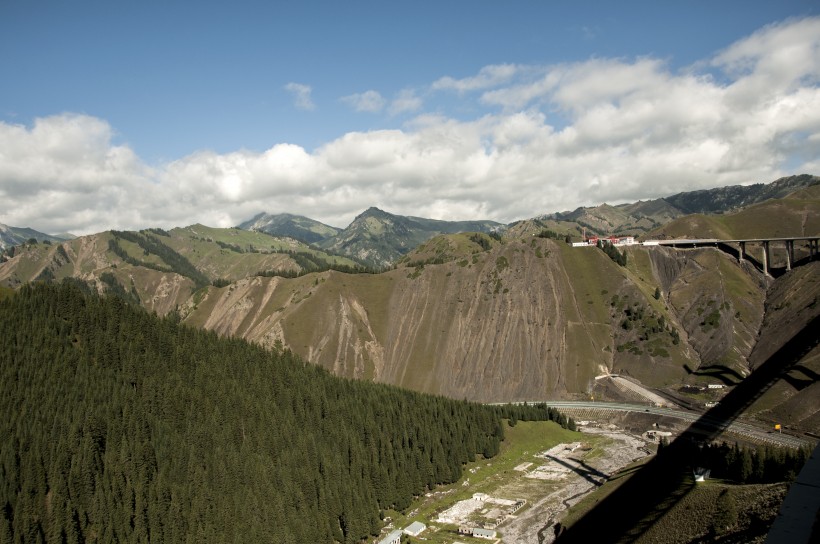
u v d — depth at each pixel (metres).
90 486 148.12
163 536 145.38
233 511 153.12
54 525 137.50
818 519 75.06
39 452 149.75
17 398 167.38
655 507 145.75
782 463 136.38
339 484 174.38
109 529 140.62
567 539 153.88
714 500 130.38
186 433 175.00
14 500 141.12
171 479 159.88
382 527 175.75
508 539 163.62
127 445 162.12
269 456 179.12
